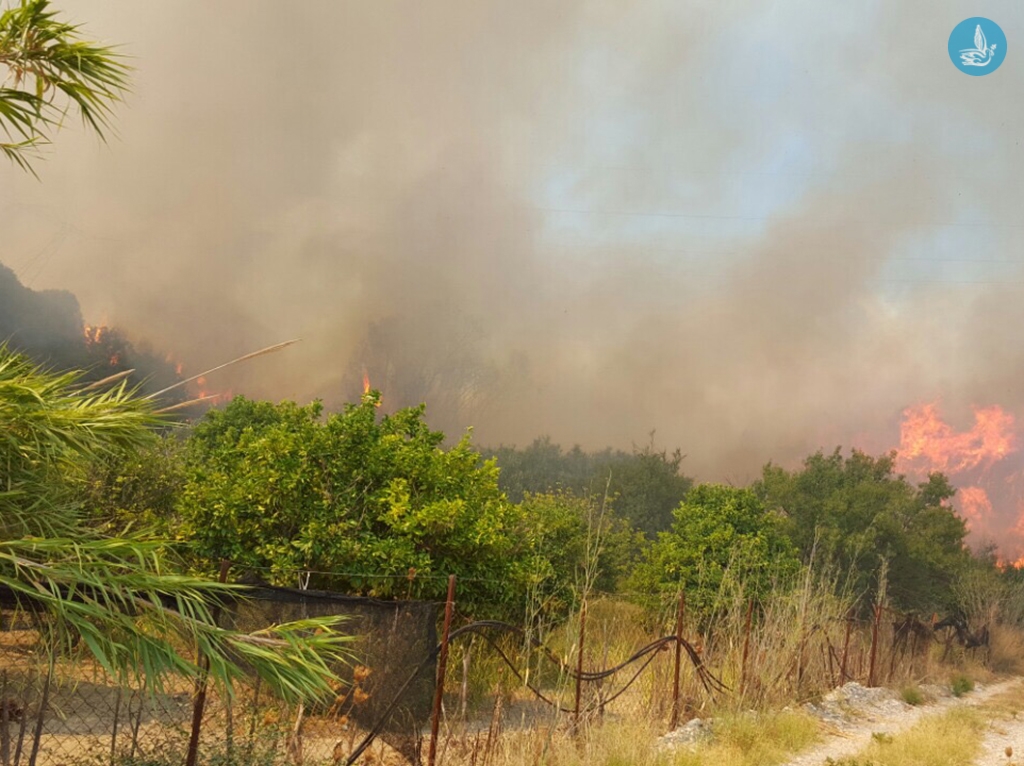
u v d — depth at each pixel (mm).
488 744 7379
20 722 4469
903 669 17641
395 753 6969
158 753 5160
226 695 4621
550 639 12094
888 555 22859
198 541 9633
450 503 10125
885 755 10266
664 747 9117
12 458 4188
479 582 10266
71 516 4398
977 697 17703
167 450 12141
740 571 15633
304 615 5895
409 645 6484
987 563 29141
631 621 16484
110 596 4086
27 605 3990
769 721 10938
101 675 5273
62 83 4512
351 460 10391
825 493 24609
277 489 10016
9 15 4273
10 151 4445
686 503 18172
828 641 15156
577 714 8688
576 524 15211
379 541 9891
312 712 6039
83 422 4270
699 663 11188
